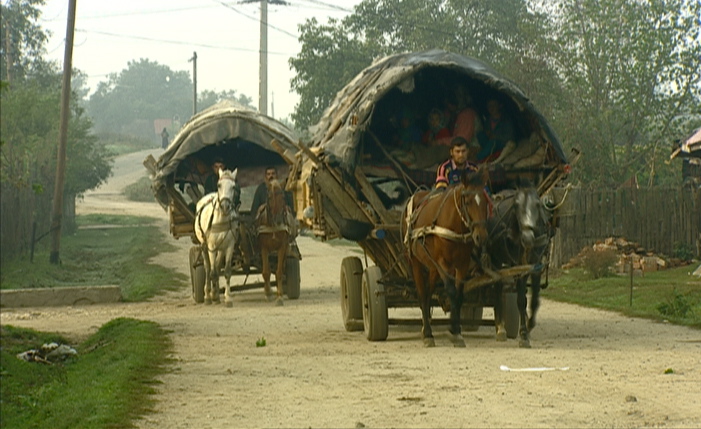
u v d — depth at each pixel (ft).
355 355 52.65
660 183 167.22
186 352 55.36
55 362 59.06
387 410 36.47
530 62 159.84
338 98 63.87
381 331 59.16
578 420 34.01
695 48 149.28
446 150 61.72
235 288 92.48
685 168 133.69
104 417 36.40
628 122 157.38
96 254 171.22
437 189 56.24
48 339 67.00
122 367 48.62
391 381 43.06
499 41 209.87
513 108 60.39
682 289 88.02
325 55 221.25
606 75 157.07
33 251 140.77
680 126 170.09
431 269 55.42
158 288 110.63
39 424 38.73
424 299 57.00
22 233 143.64
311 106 221.66
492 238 54.39
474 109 62.49
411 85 56.75
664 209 121.80
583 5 156.15
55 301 96.68
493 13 208.64
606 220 119.75
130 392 41.29
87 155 228.02
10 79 229.04
